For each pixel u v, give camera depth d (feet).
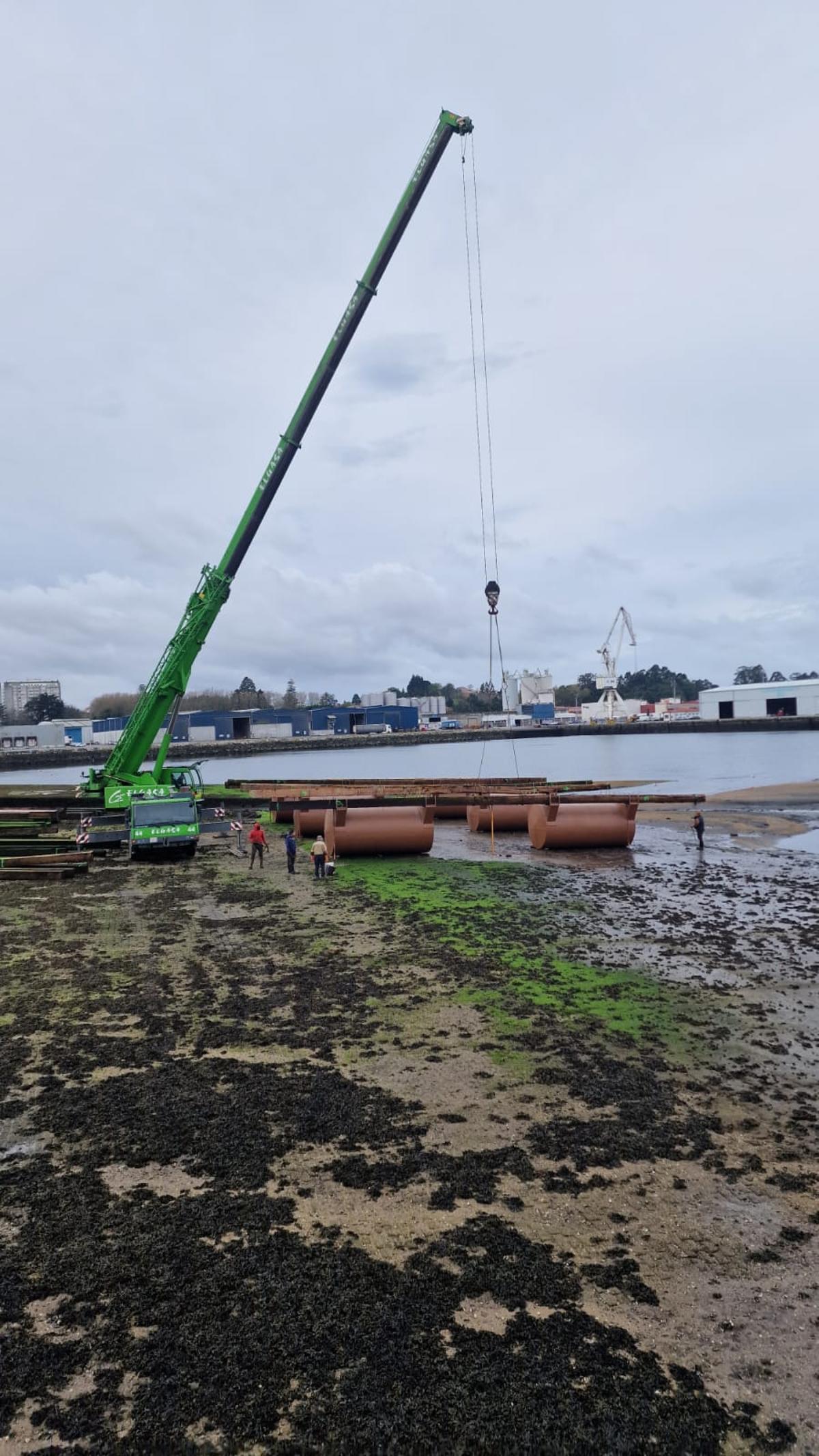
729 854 109.81
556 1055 43.52
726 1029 47.42
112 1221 28.17
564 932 68.74
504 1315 23.62
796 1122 36.11
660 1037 46.16
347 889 86.22
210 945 65.10
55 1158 32.63
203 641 140.87
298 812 123.65
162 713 141.08
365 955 61.87
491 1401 20.59
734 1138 34.60
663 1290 24.81
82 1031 46.75
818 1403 20.74
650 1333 23.00
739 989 54.39
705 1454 19.25
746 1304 24.27
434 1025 47.78
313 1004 51.19
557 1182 30.83
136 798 115.96
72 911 77.20
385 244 134.21
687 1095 38.81
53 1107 37.24
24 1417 20.20
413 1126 35.37
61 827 136.56
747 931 69.21
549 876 93.20
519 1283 24.97
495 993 53.36
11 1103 37.65
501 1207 29.12
